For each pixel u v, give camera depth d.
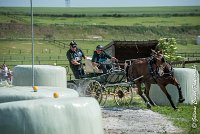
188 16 155.50
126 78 18.66
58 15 160.00
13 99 8.98
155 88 18.98
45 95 9.03
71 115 7.50
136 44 25.20
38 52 65.56
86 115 7.67
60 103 7.51
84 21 141.12
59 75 15.28
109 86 18.69
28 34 103.25
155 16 159.62
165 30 119.69
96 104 8.03
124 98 19.31
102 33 116.12
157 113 16.23
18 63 48.78
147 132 12.84
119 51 26.11
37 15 154.25
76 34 111.69
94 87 18.23
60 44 78.00
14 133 7.21
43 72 14.98
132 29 120.62
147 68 17.81
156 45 25.41
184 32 118.88
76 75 18.53
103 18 154.00
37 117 7.27
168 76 17.44
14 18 128.12
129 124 14.02
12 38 84.31
